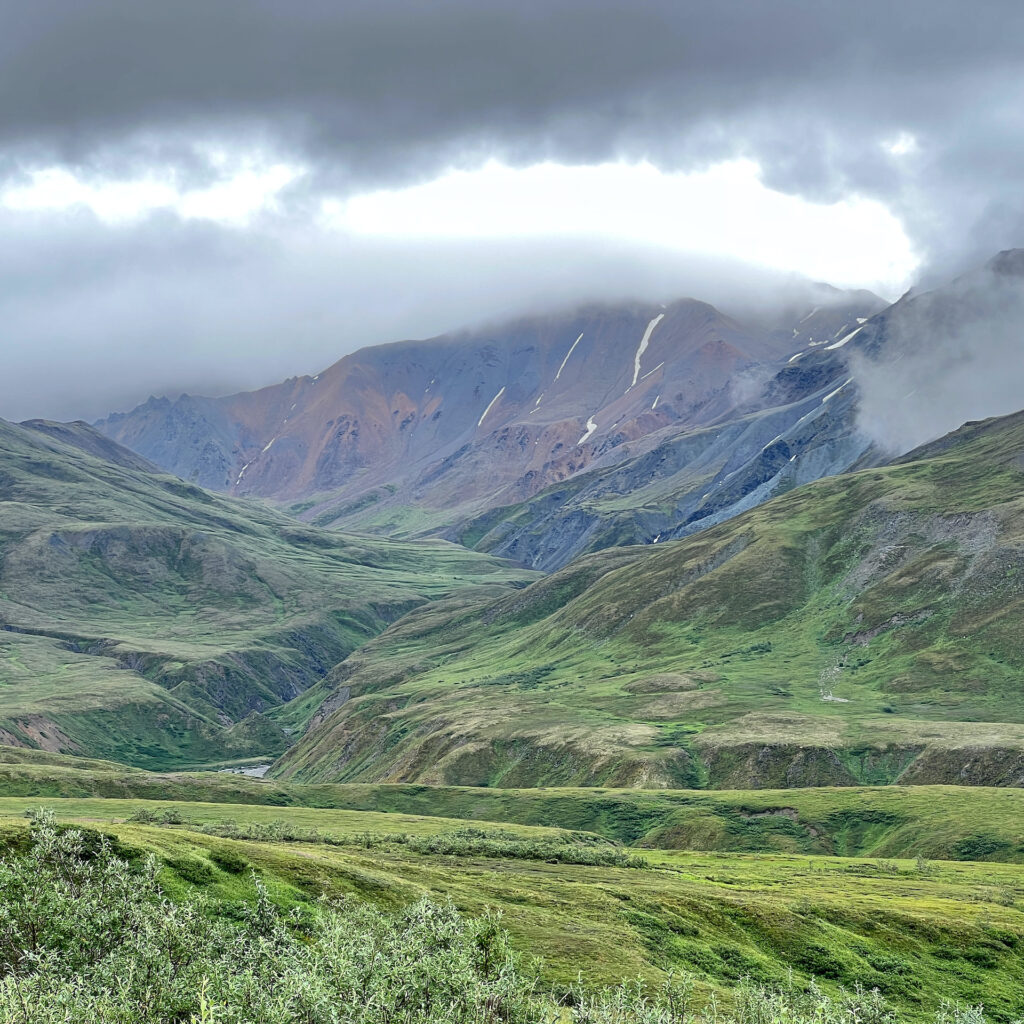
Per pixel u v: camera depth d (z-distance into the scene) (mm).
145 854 91375
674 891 128875
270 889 94562
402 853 151125
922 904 135875
